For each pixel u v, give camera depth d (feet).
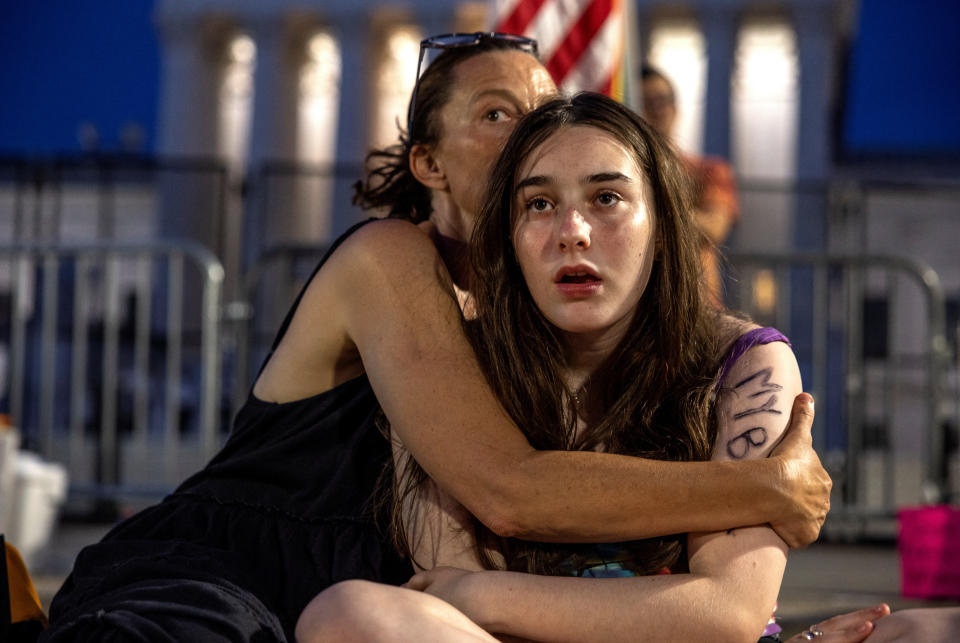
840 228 23.16
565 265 5.72
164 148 126.82
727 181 15.76
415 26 124.26
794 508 5.52
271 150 123.65
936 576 13.08
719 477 5.50
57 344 26.45
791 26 118.32
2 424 15.74
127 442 21.88
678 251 6.07
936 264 60.54
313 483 6.28
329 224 96.22
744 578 5.47
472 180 6.83
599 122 5.94
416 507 6.08
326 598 5.09
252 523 6.23
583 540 5.70
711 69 115.55
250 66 132.26
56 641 5.42
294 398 6.44
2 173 29.19
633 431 6.09
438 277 6.21
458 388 5.87
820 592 13.73
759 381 6.02
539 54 7.36
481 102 6.79
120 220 95.55
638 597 5.41
